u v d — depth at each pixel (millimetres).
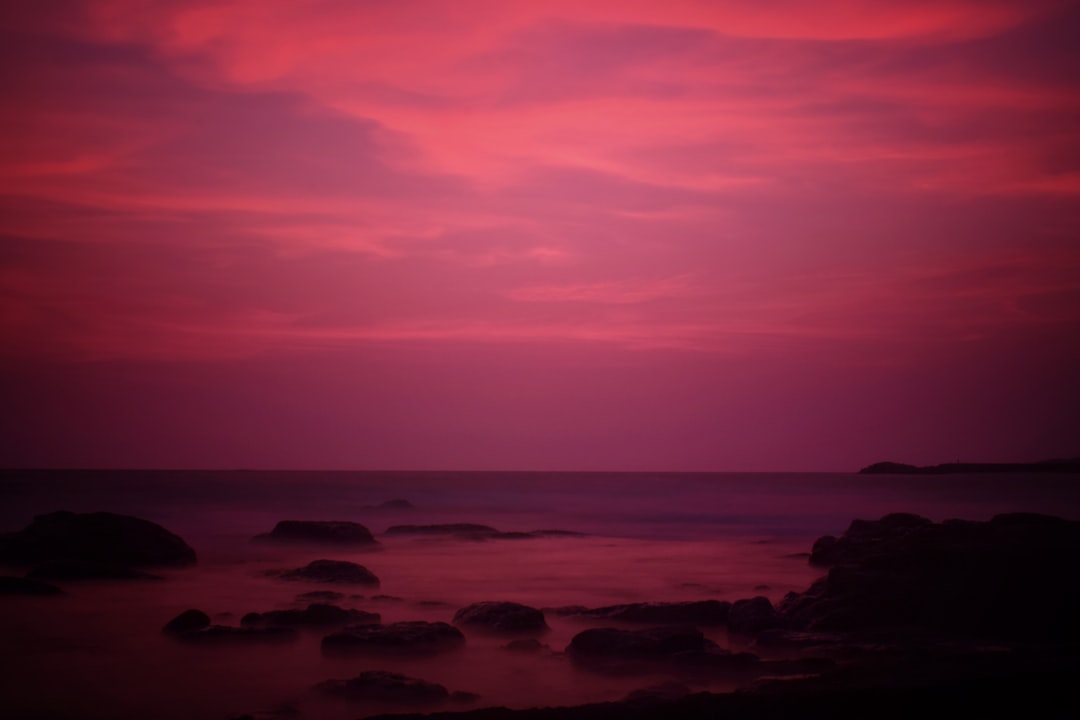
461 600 20000
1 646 14500
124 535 25516
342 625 15969
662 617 17047
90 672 12797
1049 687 9766
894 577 16031
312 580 22062
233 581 22297
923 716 8930
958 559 16031
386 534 39281
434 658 13883
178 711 10930
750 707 9234
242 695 11625
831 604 15930
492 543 35938
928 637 14359
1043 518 17891
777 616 16312
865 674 10727
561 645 14953
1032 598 14773
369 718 9172
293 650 14219
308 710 10922
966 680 9977
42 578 21375
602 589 22219
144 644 14625
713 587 22625
